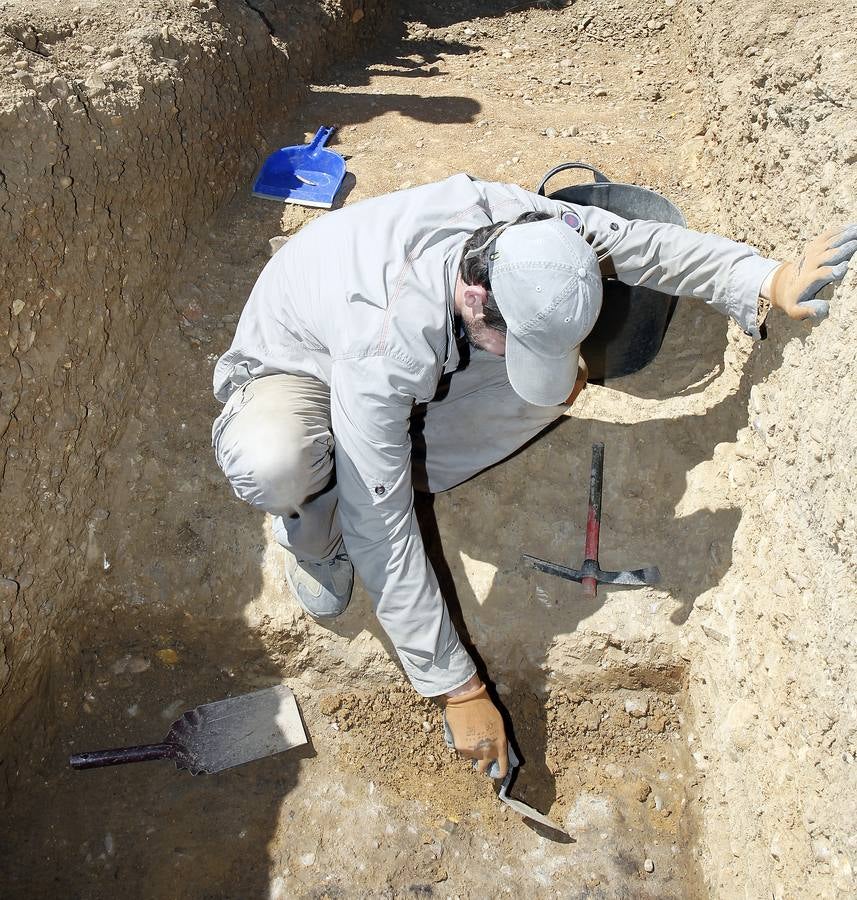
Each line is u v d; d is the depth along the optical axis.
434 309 1.52
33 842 2.01
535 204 1.72
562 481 2.29
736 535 2.06
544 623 2.14
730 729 1.85
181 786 2.09
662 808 2.03
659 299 2.13
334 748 2.15
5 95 2.05
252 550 2.24
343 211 1.75
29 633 2.03
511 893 1.93
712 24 3.07
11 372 1.99
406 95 3.46
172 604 2.20
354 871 1.97
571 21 4.30
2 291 1.94
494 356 1.89
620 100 3.38
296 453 1.64
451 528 2.25
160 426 2.38
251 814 2.05
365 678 2.17
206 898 1.94
